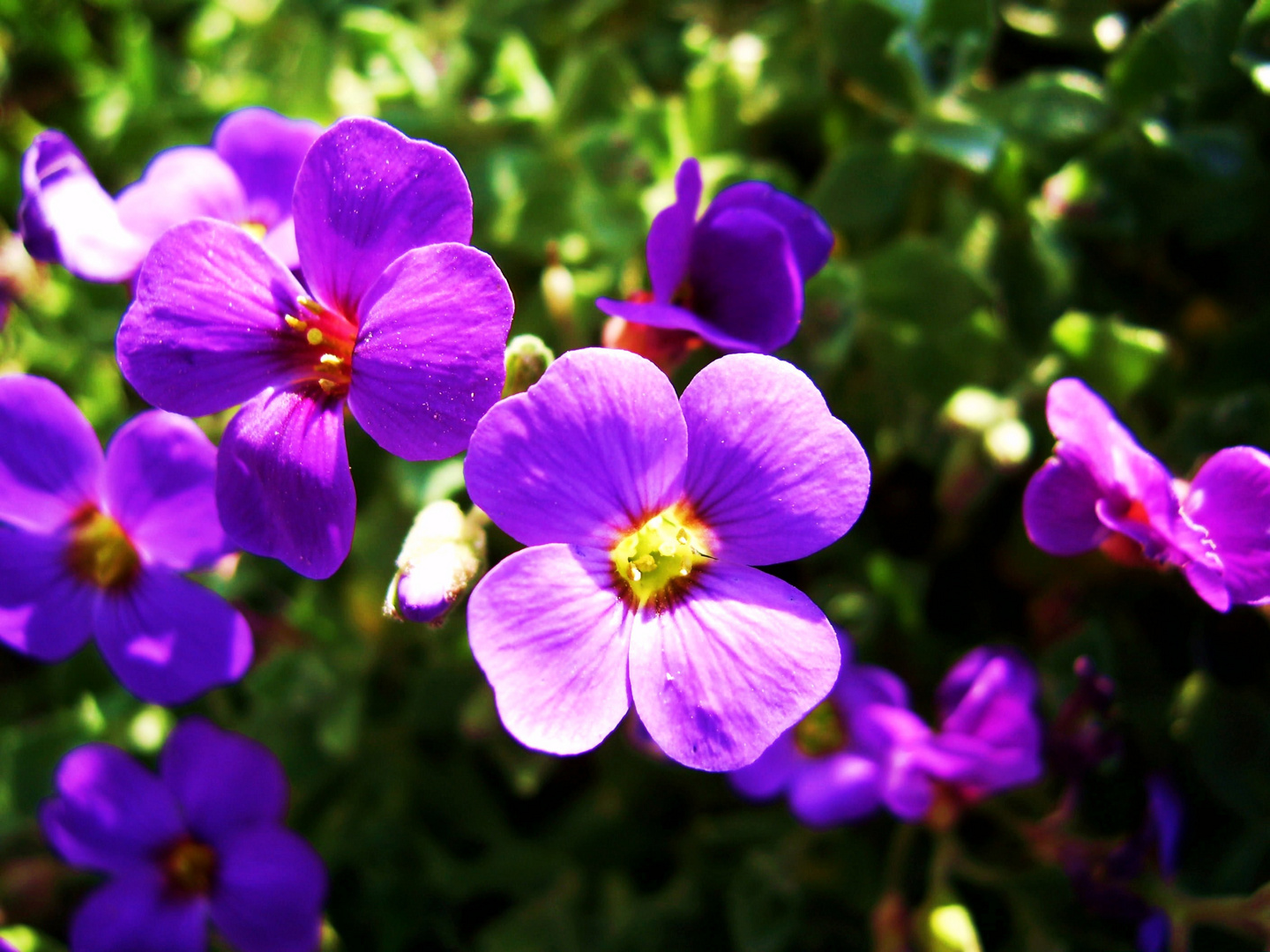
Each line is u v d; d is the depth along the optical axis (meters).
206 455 0.06
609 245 0.09
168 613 0.07
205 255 0.06
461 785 0.09
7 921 0.09
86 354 0.09
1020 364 0.09
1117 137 0.09
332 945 0.08
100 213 0.06
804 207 0.06
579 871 0.09
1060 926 0.08
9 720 0.10
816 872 0.09
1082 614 0.09
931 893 0.08
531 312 0.09
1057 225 0.09
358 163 0.05
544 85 0.10
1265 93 0.09
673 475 0.05
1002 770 0.07
